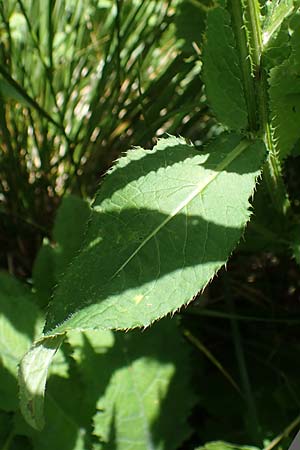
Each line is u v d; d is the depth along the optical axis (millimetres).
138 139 573
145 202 417
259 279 579
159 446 475
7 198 599
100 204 417
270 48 436
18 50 596
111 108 590
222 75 449
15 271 608
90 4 616
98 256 403
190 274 402
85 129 610
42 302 511
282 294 578
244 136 445
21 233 609
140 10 618
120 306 390
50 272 517
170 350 491
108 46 568
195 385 518
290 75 438
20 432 473
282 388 513
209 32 446
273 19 435
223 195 421
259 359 536
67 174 614
